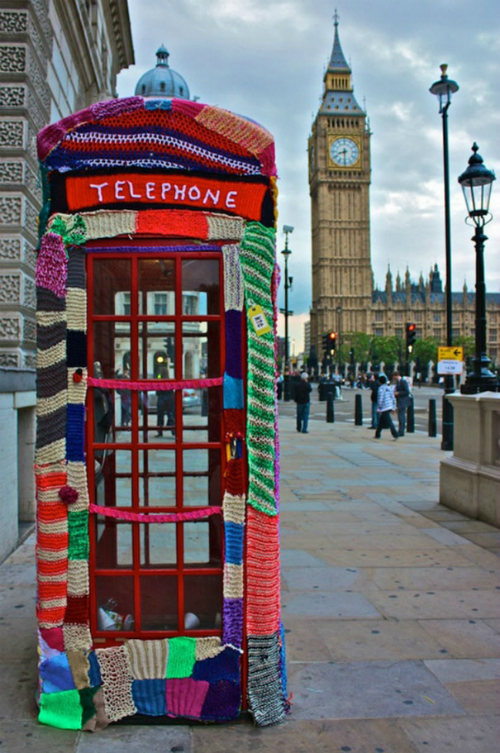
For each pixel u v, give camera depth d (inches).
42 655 106.0
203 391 114.5
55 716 105.7
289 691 118.3
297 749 99.6
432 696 116.6
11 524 211.3
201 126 107.2
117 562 117.8
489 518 251.0
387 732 104.5
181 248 108.3
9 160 244.7
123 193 106.0
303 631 146.9
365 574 189.0
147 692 106.8
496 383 309.6
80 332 106.3
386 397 607.5
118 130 105.9
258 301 108.3
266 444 109.1
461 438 278.1
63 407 106.0
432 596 170.2
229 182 108.1
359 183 5506.9
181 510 110.9
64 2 353.4
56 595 106.0
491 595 171.3
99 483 117.2
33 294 260.5
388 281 5974.4
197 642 107.4
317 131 5521.7
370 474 386.6
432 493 322.0
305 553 210.7
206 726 106.4
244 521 109.2
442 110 584.4
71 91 407.5
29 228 253.4
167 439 114.3
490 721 108.0
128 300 114.3
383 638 142.9
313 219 6033.5
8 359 242.1
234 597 108.2
